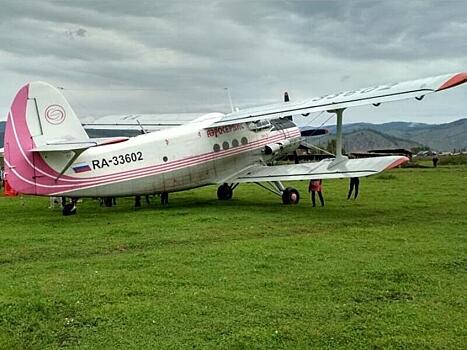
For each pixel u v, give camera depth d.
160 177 19.05
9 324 6.79
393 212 17.91
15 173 16.77
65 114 17.62
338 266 9.65
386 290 8.12
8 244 12.57
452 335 6.31
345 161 18.61
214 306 7.36
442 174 38.06
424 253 10.78
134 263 10.09
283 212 18.11
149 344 6.14
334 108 17.30
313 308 7.27
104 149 17.83
